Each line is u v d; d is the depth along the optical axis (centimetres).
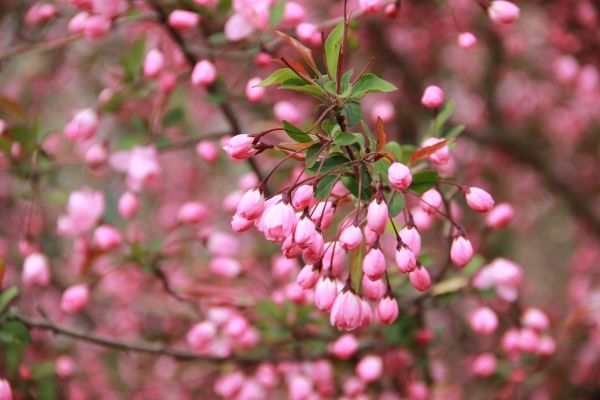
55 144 173
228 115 122
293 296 116
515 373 126
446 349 168
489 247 178
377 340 119
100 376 154
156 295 155
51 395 122
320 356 120
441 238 138
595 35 177
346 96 97
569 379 163
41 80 199
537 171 211
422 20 198
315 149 96
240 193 126
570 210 221
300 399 119
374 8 108
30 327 114
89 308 171
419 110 191
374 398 127
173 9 118
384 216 95
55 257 168
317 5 193
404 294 116
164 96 121
